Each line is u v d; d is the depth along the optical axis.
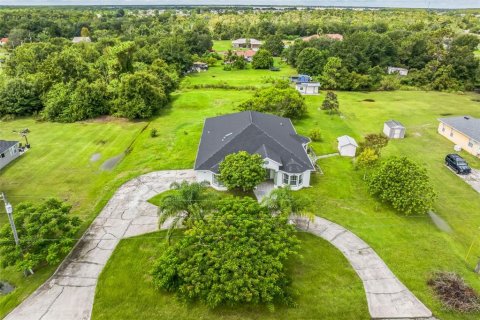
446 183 35.81
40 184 35.22
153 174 36.94
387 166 30.83
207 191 30.34
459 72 83.38
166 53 93.44
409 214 30.20
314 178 36.28
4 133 49.66
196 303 20.94
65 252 23.45
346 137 43.78
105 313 20.45
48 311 20.62
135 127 52.47
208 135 40.78
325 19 191.50
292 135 41.03
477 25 173.88
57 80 61.53
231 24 180.50
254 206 24.31
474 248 26.36
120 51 68.75
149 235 27.14
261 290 19.38
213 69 107.81
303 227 28.23
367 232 27.81
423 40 94.00
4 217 29.52
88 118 56.44
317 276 23.27
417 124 55.22
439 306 21.11
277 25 167.88
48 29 141.25
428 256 25.31
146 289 22.09
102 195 32.94
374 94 77.75
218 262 20.28
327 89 82.31
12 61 77.94
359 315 20.45
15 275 23.42
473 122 47.66
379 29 142.62
